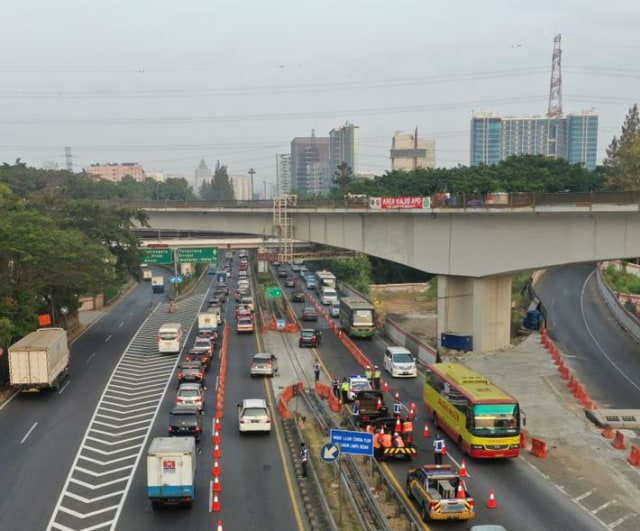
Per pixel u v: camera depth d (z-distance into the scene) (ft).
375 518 83.56
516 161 395.14
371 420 124.06
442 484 84.43
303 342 210.79
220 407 136.98
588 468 105.29
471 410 107.76
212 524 84.58
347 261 384.68
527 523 84.33
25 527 84.53
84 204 231.91
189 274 396.16
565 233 152.05
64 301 222.69
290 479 100.22
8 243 170.30
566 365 172.24
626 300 250.16
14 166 514.27
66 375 169.07
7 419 134.00
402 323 256.52
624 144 368.89
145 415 136.67
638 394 148.46
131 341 221.05
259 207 244.01
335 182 549.54
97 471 104.47
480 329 181.37
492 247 171.12
